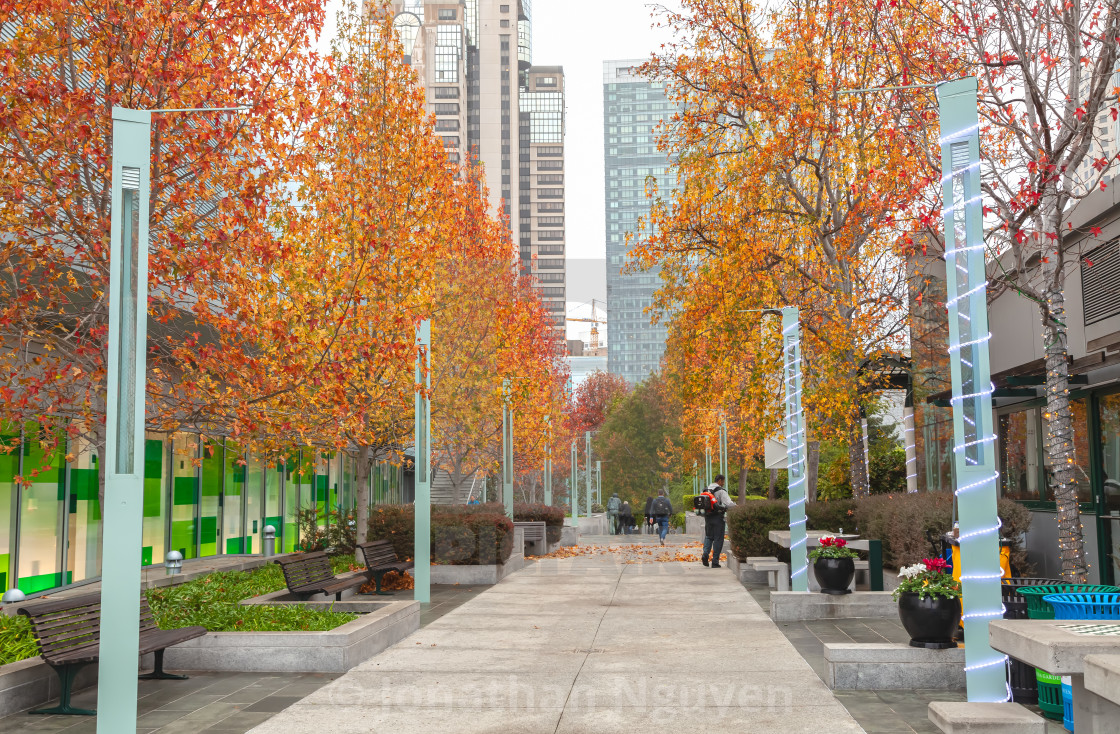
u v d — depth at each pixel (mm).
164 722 6719
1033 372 14211
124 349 6172
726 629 11008
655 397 37594
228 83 9531
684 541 30297
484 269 20203
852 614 11633
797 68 17016
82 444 15312
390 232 14211
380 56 15383
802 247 19484
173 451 18547
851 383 17766
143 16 8727
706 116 19062
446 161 15688
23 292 9352
